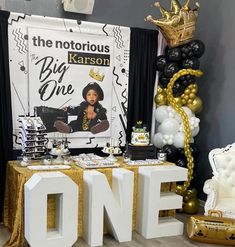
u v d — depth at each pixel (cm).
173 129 410
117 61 419
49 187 289
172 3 407
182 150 412
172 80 407
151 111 444
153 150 396
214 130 449
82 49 397
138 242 333
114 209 325
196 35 476
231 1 424
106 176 341
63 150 352
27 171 314
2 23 355
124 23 448
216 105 446
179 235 353
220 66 439
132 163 368
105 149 377
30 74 374
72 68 394
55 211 321
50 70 384
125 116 430
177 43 406
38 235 288
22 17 366
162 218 368
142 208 350
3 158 363
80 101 402
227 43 430
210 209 337
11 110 366
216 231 321
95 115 411
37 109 381
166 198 347
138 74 431
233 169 363
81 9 408
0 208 362
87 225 323
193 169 415
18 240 307
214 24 448
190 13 400
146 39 432
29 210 284
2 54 356
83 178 329
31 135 339
